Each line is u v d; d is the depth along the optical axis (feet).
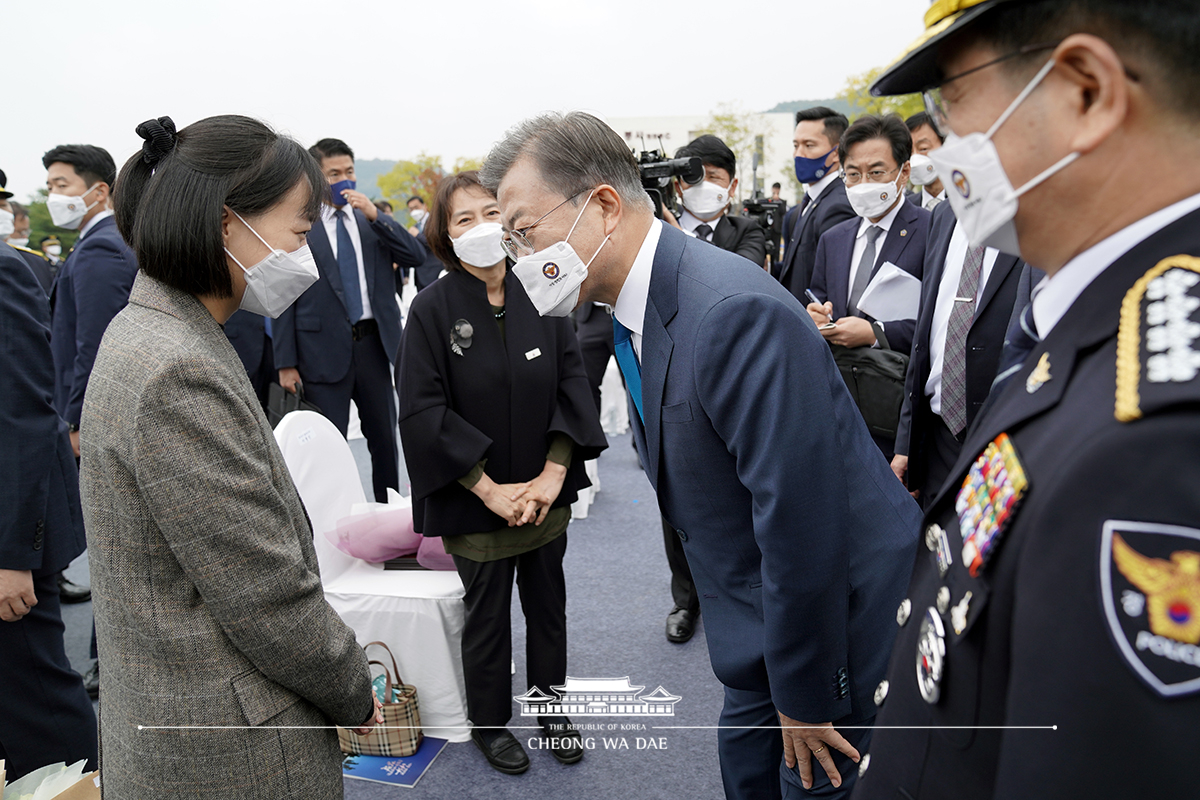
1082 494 1.53
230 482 3.24
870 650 4.06
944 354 6.58
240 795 3.40
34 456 5.60
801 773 4.18
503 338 6.88
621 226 3.99
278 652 3.39
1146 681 1.40
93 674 8.80
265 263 3.67
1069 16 1.69
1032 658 1.58
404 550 7.89
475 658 6.86
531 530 6.86
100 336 9.85
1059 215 1.87
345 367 12.41
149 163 3.58
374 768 6.90
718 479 3.96
